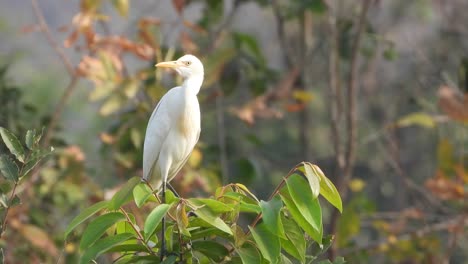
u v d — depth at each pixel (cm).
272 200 584
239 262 610
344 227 1266
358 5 1517
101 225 594
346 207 1296
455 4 1714
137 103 1187
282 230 575
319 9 1365
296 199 582
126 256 645
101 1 1130
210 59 1177
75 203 1212
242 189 629
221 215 612
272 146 1756
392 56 1434
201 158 1216
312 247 871
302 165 591
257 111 1234
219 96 1262
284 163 1580
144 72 1159
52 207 1219
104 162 1243
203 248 608
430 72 1681
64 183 1180
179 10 1219
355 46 1334
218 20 1366
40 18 1174
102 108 1148
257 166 1268
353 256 1327
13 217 1097
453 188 1230
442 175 1262
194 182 1180
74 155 1182
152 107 1188
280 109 1295
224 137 1298
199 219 604
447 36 1698
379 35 1436
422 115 1288
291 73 1320
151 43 1162
